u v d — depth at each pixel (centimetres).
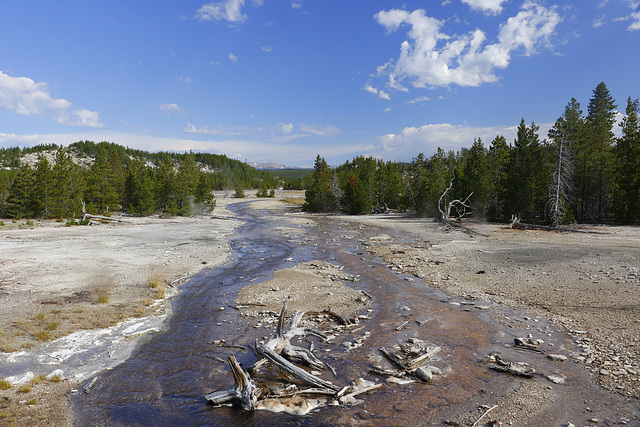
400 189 7488
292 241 3747
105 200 7156
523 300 1589
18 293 1698
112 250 2930
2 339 1188
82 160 18725
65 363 1082
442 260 2533
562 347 1115
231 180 19588
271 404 859
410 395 885
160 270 2314
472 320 1405
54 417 813
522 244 2941
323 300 1709
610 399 818
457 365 1037
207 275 2264
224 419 809
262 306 1641
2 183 7575
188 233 4253
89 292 1770
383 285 1978
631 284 1631
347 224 5397
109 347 1205
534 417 766
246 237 4081
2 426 764
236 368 885
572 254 2383
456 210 5516
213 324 1429
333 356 1125
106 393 925
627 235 3197
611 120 6116
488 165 5372
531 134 4897
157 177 7644
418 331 1314
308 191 8312
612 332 1170
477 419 769
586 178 4488
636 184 4016
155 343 1246
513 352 1103
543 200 4375
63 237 3597
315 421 790
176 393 928
